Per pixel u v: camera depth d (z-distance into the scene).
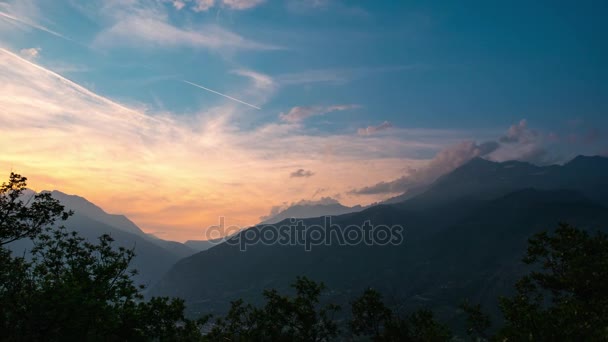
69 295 21.94
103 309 23.88
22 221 26.73
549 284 33.72
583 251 33.91
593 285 28.02
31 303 22.33
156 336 27.58
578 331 18.94
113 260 29.78
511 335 20.53
